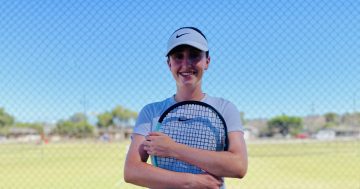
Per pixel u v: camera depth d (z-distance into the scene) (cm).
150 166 207
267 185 891
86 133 3503
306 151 2494
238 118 218
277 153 2225
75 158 2067
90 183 987
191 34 214
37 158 2158
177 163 209
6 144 3550
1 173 1340
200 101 218
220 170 200
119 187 897
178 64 216
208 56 228
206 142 210
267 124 3469
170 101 226
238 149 208
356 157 1936
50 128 3484
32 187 923
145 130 222
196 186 198
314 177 1062
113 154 2309
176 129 213
